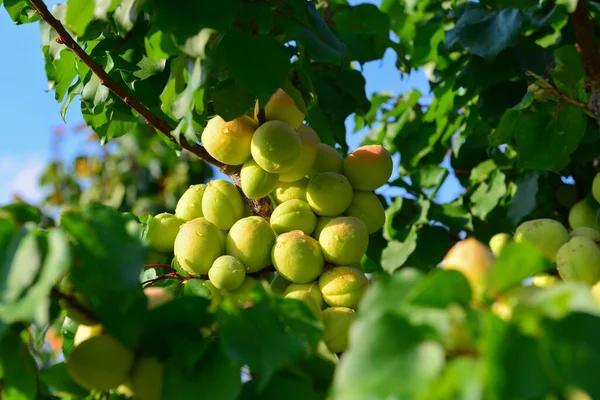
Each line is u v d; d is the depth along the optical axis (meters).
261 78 0.86
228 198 0.94
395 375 0.60
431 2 1.47
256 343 0.71
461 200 1.31
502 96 1.24
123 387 0.77
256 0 0.89
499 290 0.67
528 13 1.17
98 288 0.72
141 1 0.88
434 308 0.64
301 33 0.90
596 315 0.60
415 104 1.43
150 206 2.44
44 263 0.69
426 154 1.40
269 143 0.90
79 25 0.87
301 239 0.92
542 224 0.90
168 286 0.95
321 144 0.99
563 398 0.62
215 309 0.76
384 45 1.32
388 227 1.28
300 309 0.75
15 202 0.75
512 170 1.29
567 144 1.05
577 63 1.01
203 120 0.98
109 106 1.05
